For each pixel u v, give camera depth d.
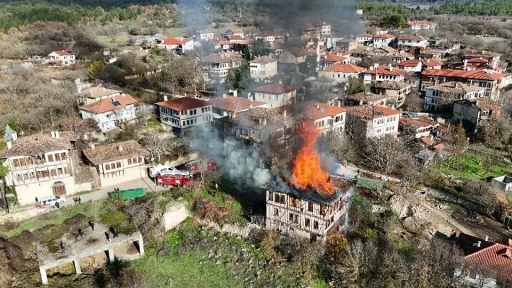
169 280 50.03
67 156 60.94
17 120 79.00
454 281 45.66
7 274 50.31
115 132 82.06
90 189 63.88
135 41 151.50
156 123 87.44
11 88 95.44
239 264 51.94
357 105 91.94
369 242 51.09
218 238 56.06
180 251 54.22
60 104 86.62
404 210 60.78
